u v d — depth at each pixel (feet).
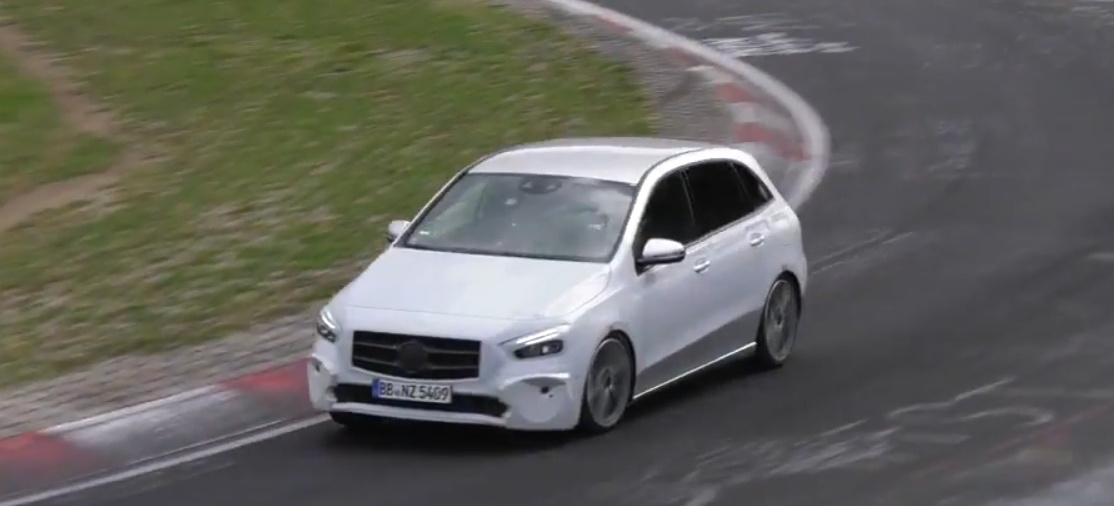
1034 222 232.94
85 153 259.39
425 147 259.19
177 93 294.05
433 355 130.00
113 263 201.67
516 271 137.28
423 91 297.12
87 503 122.11
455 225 145.07
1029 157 276.41
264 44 328.90
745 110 299.17
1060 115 308.19
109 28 334.24
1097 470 125.39
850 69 343.87
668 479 123.85
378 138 265.54
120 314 179.73
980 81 335.67
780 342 162.30
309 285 190.49
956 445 133.28
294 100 290.97
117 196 235.81
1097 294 193.16
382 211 223.71
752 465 127.65
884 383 155.63
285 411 147.13
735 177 158.92
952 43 370.73
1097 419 140.77
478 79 307.99
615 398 137.49
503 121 277.03
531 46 338.54
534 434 136.67
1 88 290.56
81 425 142.10
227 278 193.77
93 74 303.89
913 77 338.13
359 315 132.67
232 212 225.15
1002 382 155.02
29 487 127.24
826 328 180.45
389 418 133.80
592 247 140.26
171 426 142.92
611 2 401.08
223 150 260.21
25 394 152.05
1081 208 240.94
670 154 153.99
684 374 146.82
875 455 130.41
